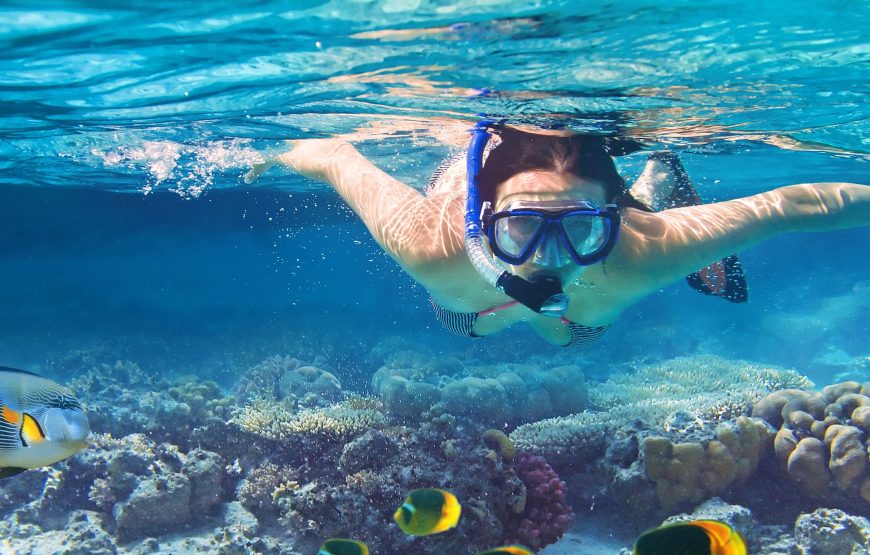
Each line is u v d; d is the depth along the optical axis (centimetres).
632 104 161
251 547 133
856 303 642
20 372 56
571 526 151
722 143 249
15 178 368
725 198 695
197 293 1016
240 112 189
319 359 420
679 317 712
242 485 162
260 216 616
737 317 673
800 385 283
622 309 93
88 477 158
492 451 139
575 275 74
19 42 117
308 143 181
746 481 146
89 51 124
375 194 100
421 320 675
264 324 579
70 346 539
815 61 133
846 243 1129
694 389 280
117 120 201
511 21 108
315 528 131
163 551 136
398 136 239
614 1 100
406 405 225
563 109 165
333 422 167
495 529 127
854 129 228
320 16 106
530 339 508
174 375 429
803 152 326
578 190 71
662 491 139
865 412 139
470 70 135
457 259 81
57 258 952
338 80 148
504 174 75
